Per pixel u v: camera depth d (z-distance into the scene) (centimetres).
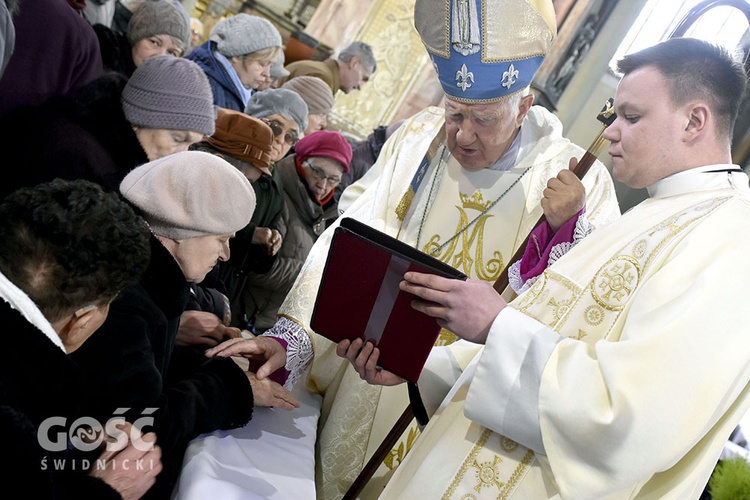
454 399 167
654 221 156
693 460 149
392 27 839
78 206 125
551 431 144
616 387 135
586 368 143
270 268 297
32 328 117
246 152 294
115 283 128
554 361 146
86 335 133
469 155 224
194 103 222
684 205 154
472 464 158
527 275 200
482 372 151
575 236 196
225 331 214
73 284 124
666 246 149
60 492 128
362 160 480
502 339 150
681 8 771
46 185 128
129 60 340
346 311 173
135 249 129
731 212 146
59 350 119
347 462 218
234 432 178
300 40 808
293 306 212
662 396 133
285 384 210
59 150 204
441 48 207
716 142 157
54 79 240
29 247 121
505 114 213
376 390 216
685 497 149
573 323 157
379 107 864
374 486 214
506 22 200
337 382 227
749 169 539
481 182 231
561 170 210
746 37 182
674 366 134
